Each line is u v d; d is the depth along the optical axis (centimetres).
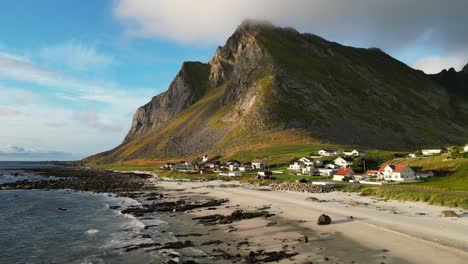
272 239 4044
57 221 6138
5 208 7769
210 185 11638
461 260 2933
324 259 3186
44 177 18600
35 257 4025
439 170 9400
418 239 3572
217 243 4050
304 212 5581
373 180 9812
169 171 19175
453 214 4694
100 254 3972
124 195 9806
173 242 4206
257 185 10575
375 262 3025
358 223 4500
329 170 12356
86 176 18562
